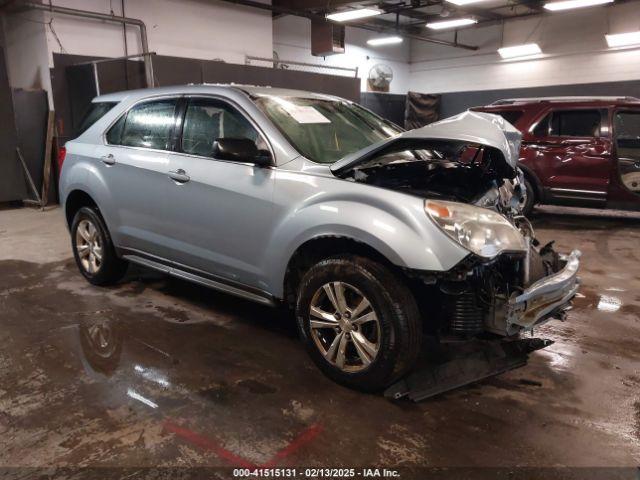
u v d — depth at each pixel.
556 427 2.54
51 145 8.98
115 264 4.39
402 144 2.77
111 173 4.04
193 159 3.49
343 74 17.19
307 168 2.96
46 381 2.90
